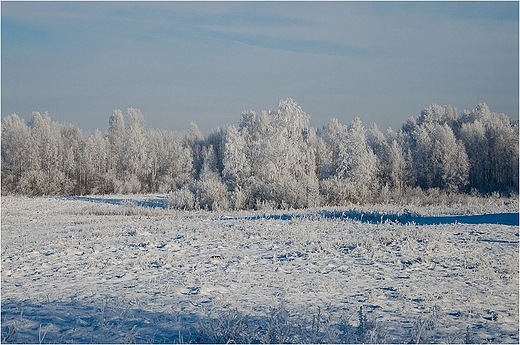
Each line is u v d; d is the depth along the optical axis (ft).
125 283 40.14
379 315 29.86
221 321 25.39
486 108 294.25
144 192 251.80
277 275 43.68
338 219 94.79
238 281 40.52
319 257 53.47
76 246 64.23
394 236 65.98
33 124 263.70
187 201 144.46
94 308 30.68
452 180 203.51
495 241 63.57
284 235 72.74
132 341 23.18
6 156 242.78
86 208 139.85
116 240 69.92
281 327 24.86
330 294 35.96
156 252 58.13
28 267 48.85
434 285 39.11
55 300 33.37
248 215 118.01
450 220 98.89
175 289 36.81
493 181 230.89
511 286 38.60
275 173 146.51
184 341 23.97
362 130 169.27
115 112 295.28
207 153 269.23
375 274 44.04
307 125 155.63
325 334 23.89
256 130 207.10
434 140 219.41
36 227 96.12
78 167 251.80
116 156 265.75
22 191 226.38
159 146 285.23
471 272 44.16
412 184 209.56
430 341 24.20
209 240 68.33
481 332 26.21
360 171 162.61
